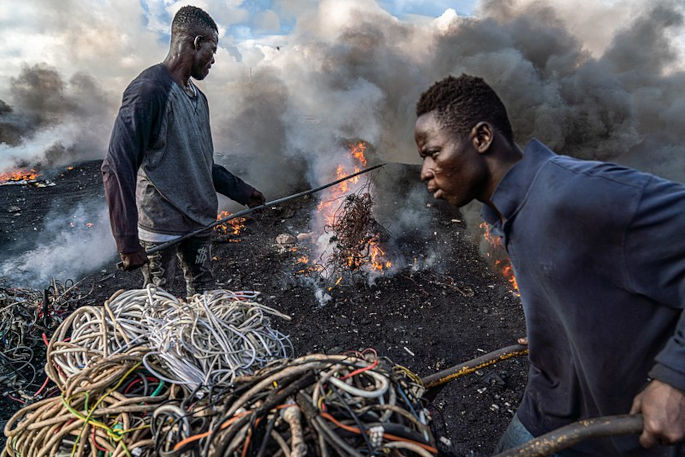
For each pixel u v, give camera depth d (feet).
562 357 4.39
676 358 3.18
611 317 3.63
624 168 3.43
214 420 3.45
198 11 8.22
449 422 7.97
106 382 4.18
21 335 9.06
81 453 3.82
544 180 3.60
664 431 3.18
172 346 4.60
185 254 9.59
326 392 3.52
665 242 3.18
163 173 8.30
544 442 3.34
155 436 3.60
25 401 8.11
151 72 7.89
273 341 5.31
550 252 3.62
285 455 3.12
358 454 2.97
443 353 9.78
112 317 5.00
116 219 7.66
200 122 8.74
